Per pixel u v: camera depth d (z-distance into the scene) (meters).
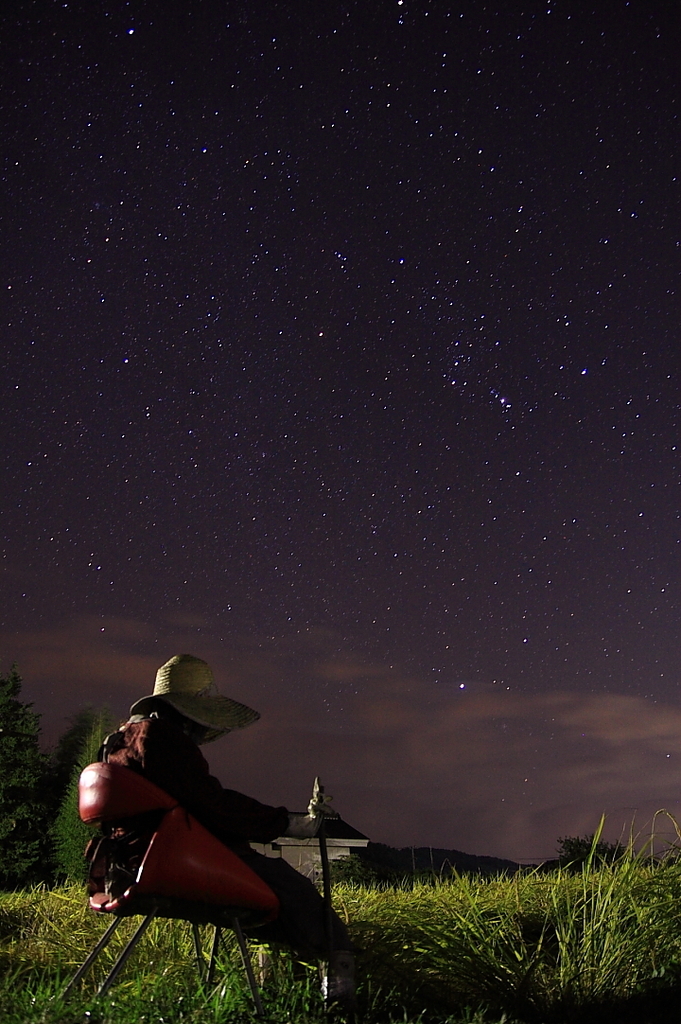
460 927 3.67
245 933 3.01
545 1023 3.07
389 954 3.60
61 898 5.22
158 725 2.83
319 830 2.98
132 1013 2.60
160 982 3.12
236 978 3.04
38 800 19.88
